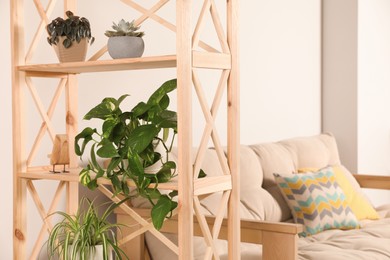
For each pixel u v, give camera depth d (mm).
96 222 2193
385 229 3400
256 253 2686
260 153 3541
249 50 3980
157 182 2033
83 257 2100
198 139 3525
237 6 2229
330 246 3059
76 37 2260
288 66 4398
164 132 2174
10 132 2576
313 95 4734
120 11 3039
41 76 2428
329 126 4859
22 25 2348
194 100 3484
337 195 3488
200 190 2039
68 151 2371
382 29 5121
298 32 4527
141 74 3162
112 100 2213
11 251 2590
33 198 2416
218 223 2166
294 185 3373
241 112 3912
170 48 3338
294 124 4477
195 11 3518
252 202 3219
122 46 2131
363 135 4855
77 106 2586
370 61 4934
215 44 3680
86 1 2848
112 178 2135
